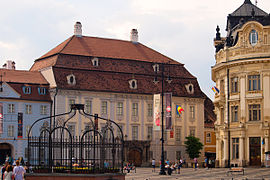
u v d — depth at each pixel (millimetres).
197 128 105625
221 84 80188
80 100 94250
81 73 95438
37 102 92062
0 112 88438
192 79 107250
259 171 62781
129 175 61781
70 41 100250
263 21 74375
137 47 107812
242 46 75438
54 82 92375
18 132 89562
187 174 62875
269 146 72438
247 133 74188
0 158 88812
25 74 94938
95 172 37250
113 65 99812
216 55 81812
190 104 105312
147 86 101312
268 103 73062
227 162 77000
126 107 98812
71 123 92750
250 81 75125
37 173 38125
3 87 89312
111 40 106250
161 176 58906
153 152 100125
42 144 41531
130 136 98812
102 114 96062
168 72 104625
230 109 77312
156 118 65812
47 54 101812
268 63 73562
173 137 102438
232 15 82875
